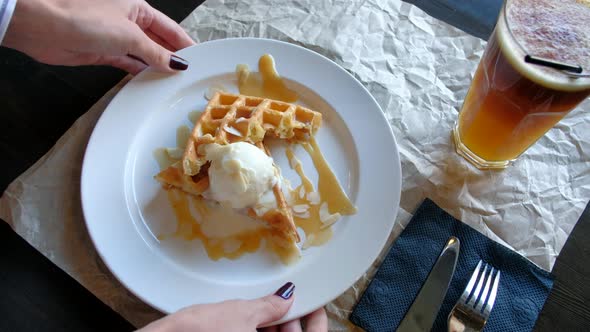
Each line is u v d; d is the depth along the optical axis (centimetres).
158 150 41
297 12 51
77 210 39
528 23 33
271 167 38
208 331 28
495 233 38
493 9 50
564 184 40
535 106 34
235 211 38
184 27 49
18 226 37
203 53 44
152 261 35
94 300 35
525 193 40
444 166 42
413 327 33
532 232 38
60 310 34
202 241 37
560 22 32
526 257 37
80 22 37
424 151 43
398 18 50
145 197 38
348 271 34
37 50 39
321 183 40
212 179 37
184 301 33
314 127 41
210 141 39
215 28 49
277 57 44
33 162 40
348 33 49
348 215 37
